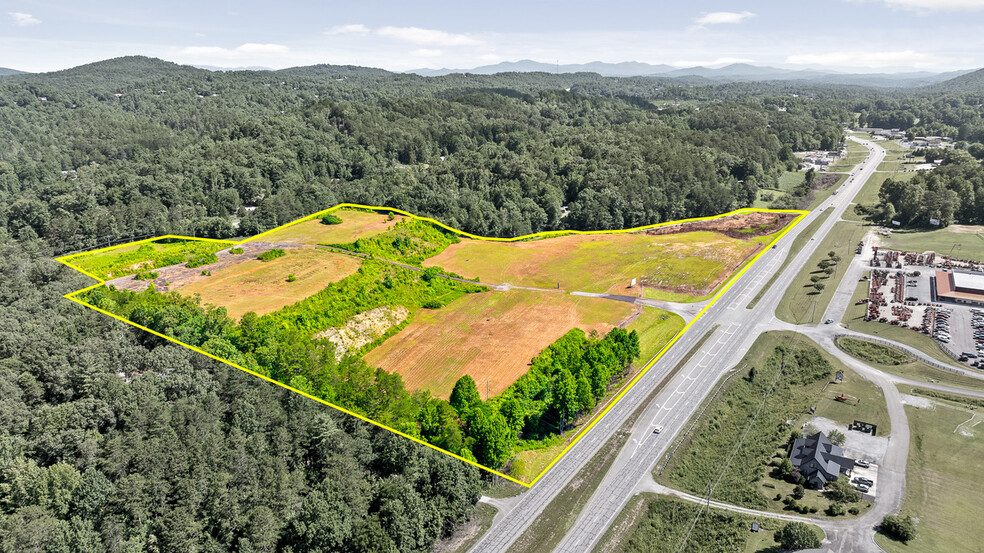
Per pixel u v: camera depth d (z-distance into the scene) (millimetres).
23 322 99500
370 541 71750
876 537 74812
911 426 97812
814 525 77000
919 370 113688
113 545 67188
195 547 70188
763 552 72875
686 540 75938
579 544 74938
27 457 75812
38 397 86250
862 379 111812
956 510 79438
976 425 97312
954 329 127062
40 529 63750
